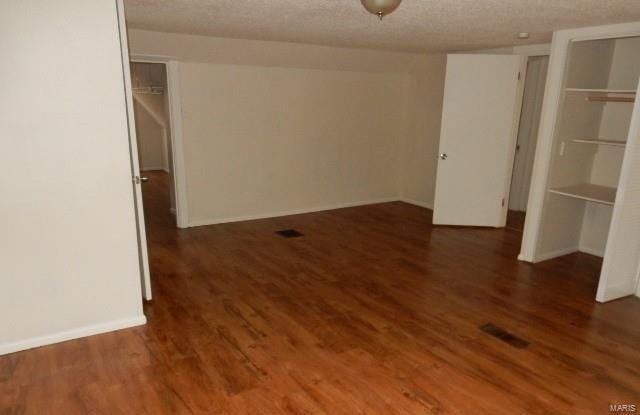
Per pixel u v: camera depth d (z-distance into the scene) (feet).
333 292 11.62
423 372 8.20
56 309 8.89
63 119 8.23
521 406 7.32
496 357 8.72
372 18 10.84
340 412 7.12
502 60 16.21
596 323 10.15
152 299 11.07
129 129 9.36
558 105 12.78
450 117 17.02
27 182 8.15
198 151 17.02
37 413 7.02
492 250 15.10
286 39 14.98
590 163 14.34
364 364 8.43
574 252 15.02
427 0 8.77
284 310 10.58
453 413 7.13
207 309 10.57
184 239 15.87
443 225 18.04
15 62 7.67
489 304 11.03
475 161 17.24
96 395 7.46
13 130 7.87
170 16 10.95
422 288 11.93
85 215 8.78
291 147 19.01
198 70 16.38
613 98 12.84
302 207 19.95
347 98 19.93
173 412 7.07
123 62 8.89
